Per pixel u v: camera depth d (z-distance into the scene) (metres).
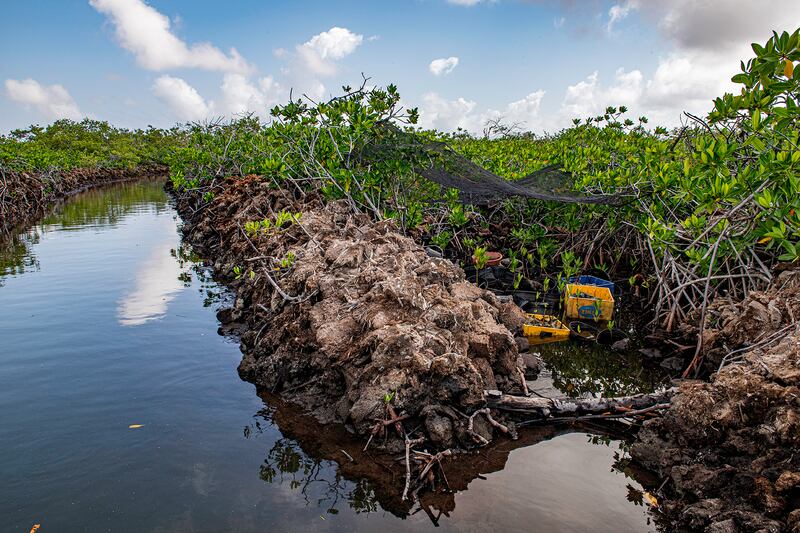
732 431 4.42
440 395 5.36
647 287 9.96
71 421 5.78
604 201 10.31
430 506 4.39
